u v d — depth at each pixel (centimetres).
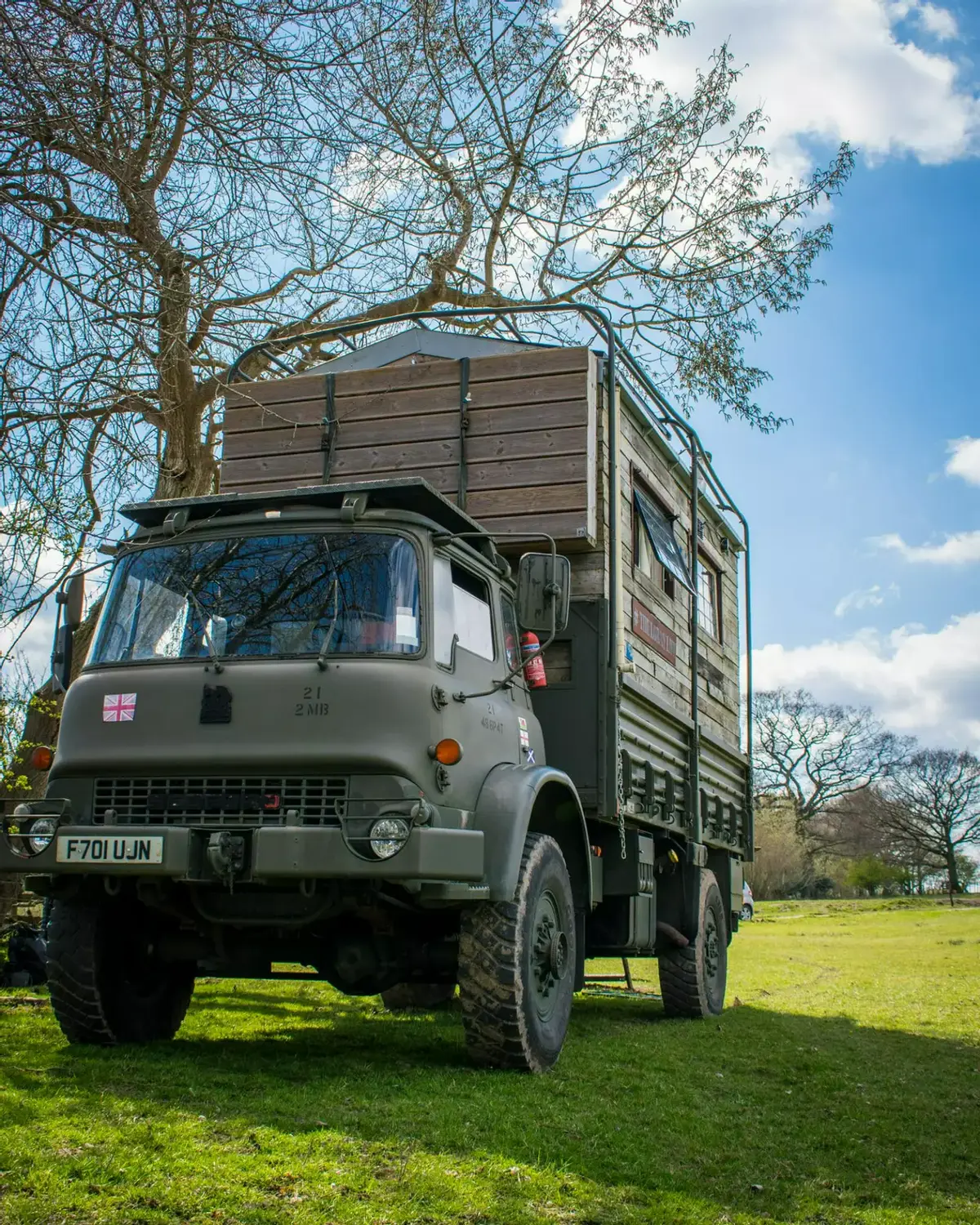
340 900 529
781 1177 429
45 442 638
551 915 605
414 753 518
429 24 905
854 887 7312
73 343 643
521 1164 404
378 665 526
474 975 548
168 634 562
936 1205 406
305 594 554
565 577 600
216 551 579
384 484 571
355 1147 403
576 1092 530
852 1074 666
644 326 1452
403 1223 337
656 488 892
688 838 916
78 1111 425
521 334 1429
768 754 6838
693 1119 506
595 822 742
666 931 891
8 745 1022
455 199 1049
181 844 501
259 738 521
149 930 603
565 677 720
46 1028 652
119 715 543
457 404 763
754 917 4088
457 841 505
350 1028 739
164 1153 380
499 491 741
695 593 959
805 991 1248
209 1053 580
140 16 649
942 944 2200
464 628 598
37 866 518
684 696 930
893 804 7075
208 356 788
